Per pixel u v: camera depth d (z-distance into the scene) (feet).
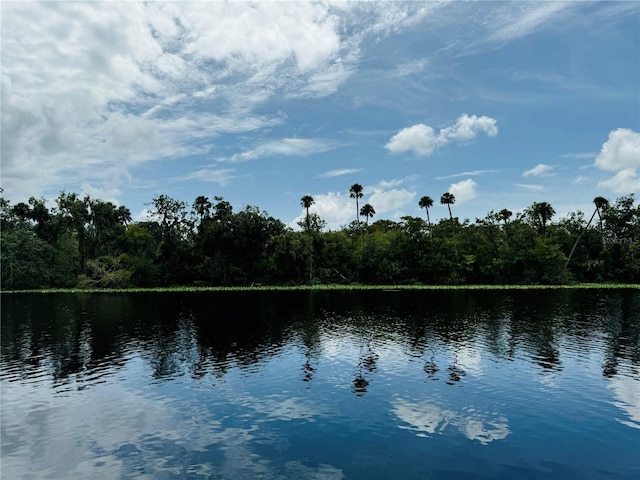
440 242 365.20
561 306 204.74
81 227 357.82
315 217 394.52
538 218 390.83
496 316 174.70
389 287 337.11
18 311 195.72
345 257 376.48
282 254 353.72
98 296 269.23
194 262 356.59
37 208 354.74
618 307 200.13
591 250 390.83
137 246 374.02
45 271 330.95
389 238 384.68
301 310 196.75
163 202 346.13
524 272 358.43
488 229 373.81
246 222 346.54
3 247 321.32
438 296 259.39
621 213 378.12
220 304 221.66
